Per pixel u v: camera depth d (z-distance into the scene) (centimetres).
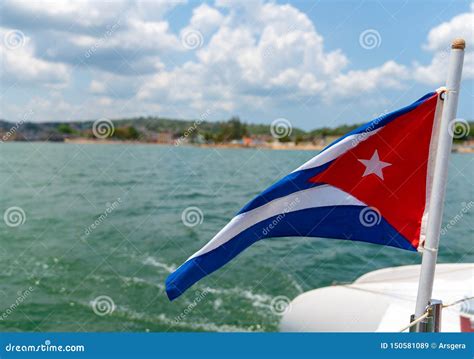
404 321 652
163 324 942
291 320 750
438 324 411
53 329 920
